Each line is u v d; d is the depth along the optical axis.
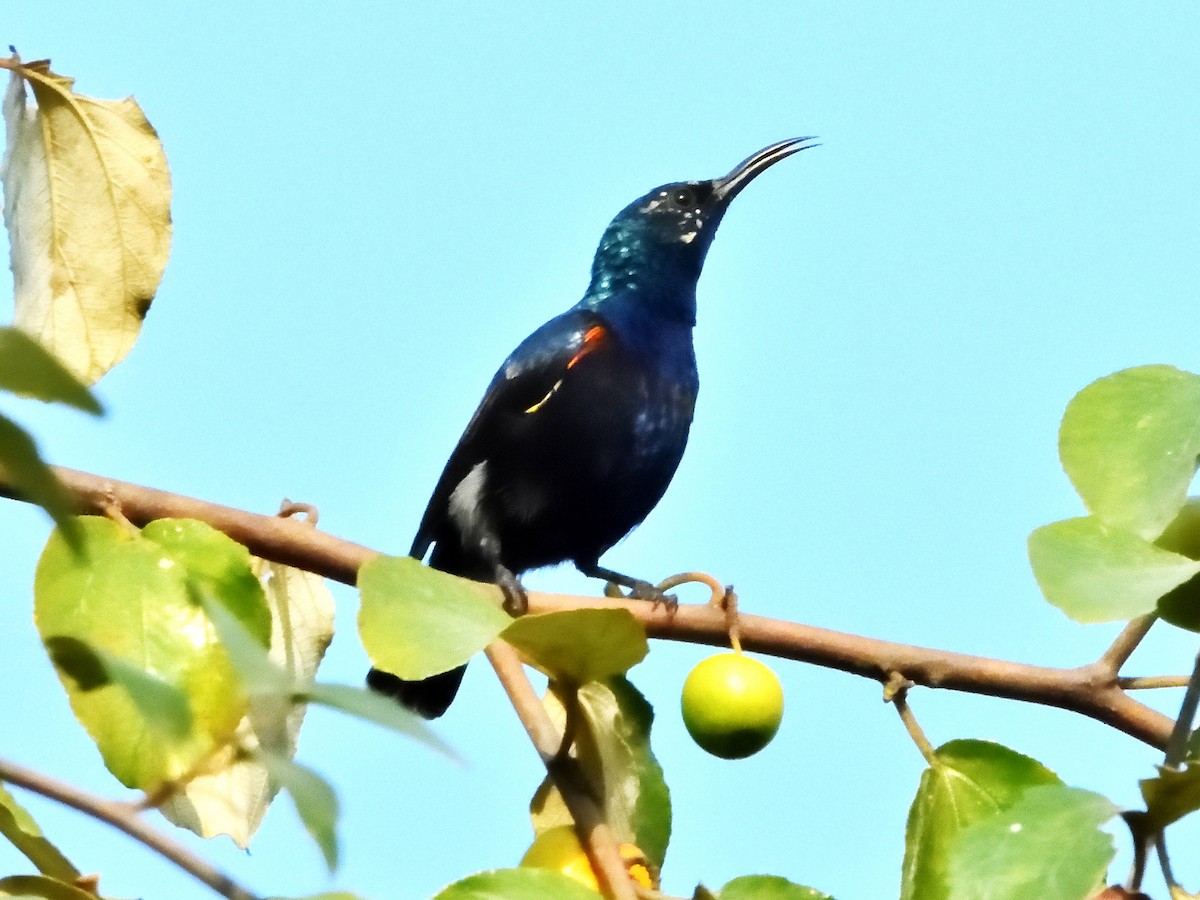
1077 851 4.35
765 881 5.13
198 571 5.22
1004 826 4.45
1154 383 5.66
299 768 3.73
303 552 6.97
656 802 6.39
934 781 6.10
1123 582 5.08
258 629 5.20
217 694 4.95
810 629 6.90
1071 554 5.18
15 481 3.47
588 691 6.40
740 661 6.50
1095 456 5.55
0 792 4.97
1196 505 5.79
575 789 5.61
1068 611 5.05
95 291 7.77
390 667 4.91
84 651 4.59
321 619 7.53
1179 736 5.17
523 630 5.26
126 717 4.80
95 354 7.78
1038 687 6.55
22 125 7.62
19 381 3.28
